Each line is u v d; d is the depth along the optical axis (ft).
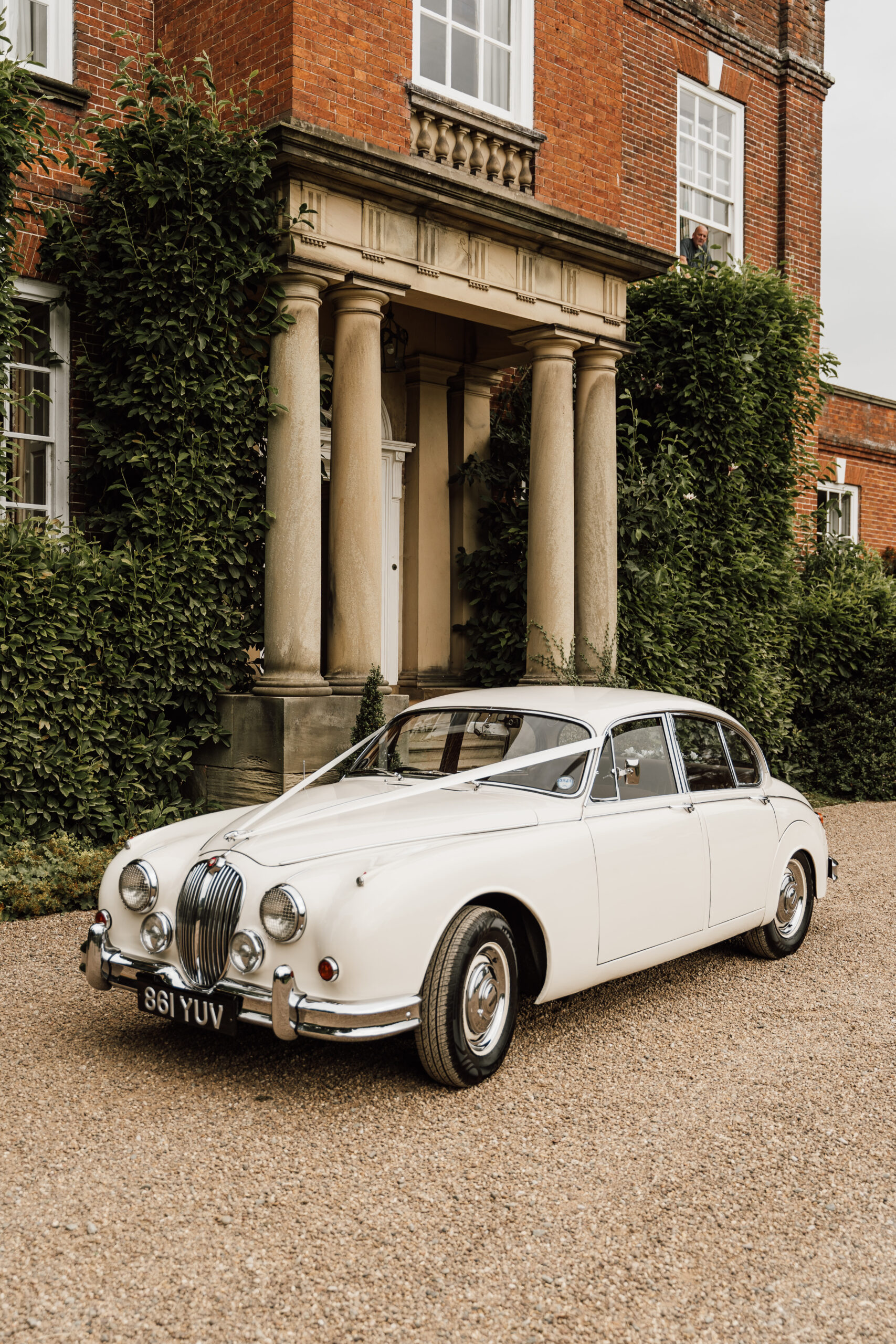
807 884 21.42
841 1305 9.47
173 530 27.35
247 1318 9.09
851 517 62.28
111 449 27.78
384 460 38.17
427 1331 8.98
